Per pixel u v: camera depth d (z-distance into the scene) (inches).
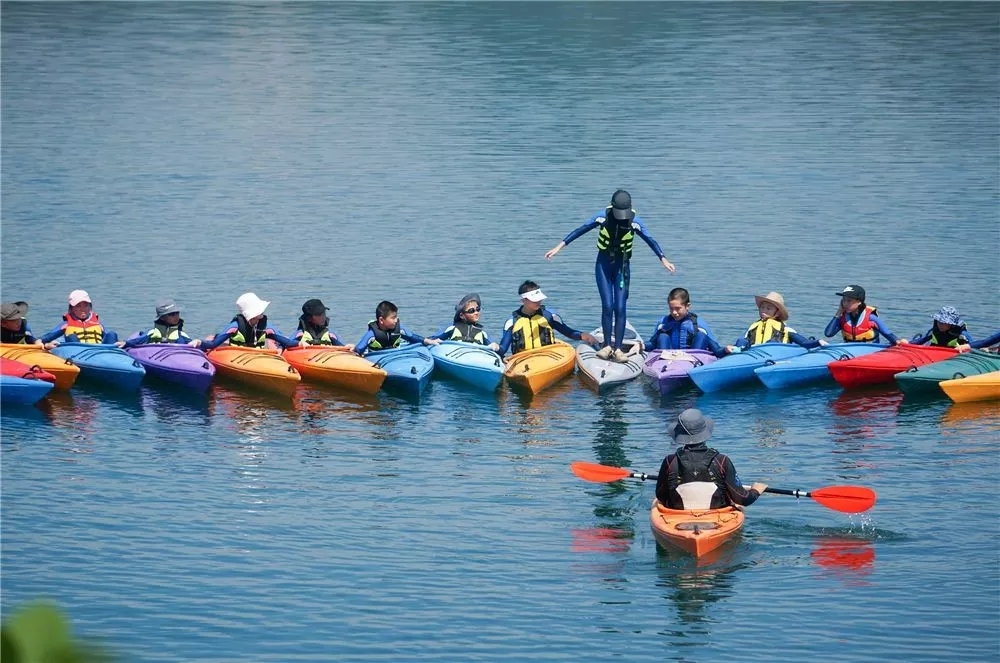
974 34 6028.5
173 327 2154.3
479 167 3703.3
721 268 2741.1
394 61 5521.7
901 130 4114.2
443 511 1567.4
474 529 1509.6
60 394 2014.0
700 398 2009.1
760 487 1445.6
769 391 2037.4
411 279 2662.4
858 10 6904.5
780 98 4672.7
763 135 4079.7
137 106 4601.4
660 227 3065.9
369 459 1749.5
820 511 1530.5
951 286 2564.0
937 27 6259.8
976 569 1369.3
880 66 5280.5
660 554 1422.2
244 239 2970.0
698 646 1215.6
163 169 3676.2
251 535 1494.8
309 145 4010.8
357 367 2000.5
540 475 1686.8
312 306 2135.8
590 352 2171.5
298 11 7027.6
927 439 1792.6
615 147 3939.5
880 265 2723.9
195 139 4084.6
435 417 1924.2
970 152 3796.8
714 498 1428.4
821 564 1385.3
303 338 2153.1
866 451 1747.0
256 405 1972.2
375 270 2726.4
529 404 1987.0
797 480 1640.0
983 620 1256.8
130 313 2437.3
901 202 3250.5
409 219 3149.6
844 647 1208.2
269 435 1840.6
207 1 7421.3
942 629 1240.2
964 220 3070.9
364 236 2999.5
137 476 1678.2
